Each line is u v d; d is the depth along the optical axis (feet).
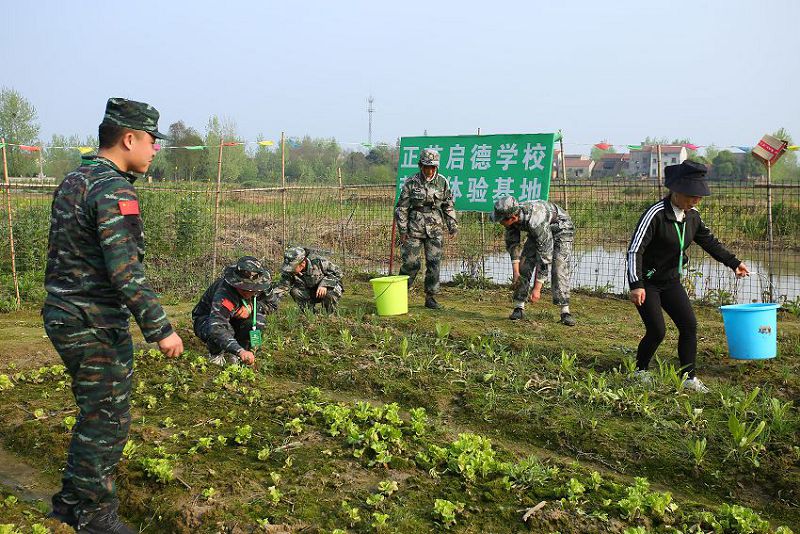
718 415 20.31
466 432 20.35
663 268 22.50
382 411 20.11
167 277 43.80
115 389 13.38
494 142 40.22
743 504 16.44
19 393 22.99
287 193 51.29
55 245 13.00
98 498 13.61
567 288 31.65
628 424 20.02
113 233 12.66
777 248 52.21
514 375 23.71
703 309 35.09
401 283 32.73
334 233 54.49
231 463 17.63
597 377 23.58
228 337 22.81
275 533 14.35
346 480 16.71
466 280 41.57
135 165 13.71
